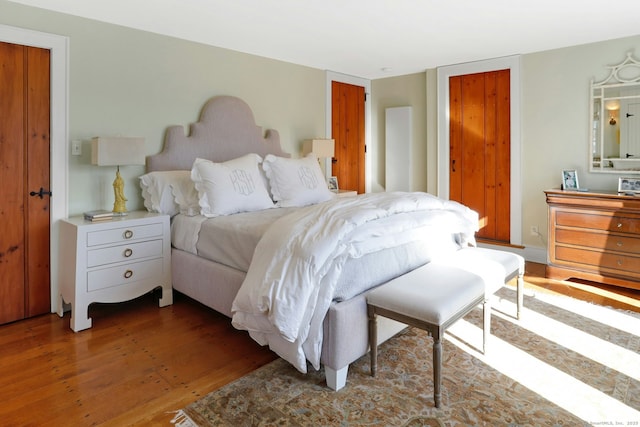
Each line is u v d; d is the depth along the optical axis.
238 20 3.19
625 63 3.74
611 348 2.37
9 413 1.81
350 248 2.02
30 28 2.81
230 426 1.71
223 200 3.04
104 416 1.79
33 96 2.85
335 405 1.85
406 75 5.34
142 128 3.43
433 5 2.92
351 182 5.53
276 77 4.49
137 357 2.33
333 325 1.90
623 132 3.79
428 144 5.13
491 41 3.85
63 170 2.99
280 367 2.20
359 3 2.87
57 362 2.27
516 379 2.05
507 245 4.55
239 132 4.06
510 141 4.50
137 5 2.85
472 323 2.73
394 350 2.38
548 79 4.19
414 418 1.75
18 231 2.85
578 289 3.42
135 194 3.44
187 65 3.71
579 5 2.94
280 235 2.14
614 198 3.32
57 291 3.02
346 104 5.38
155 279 3.05
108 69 3.21
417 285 2.05
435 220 2.70
